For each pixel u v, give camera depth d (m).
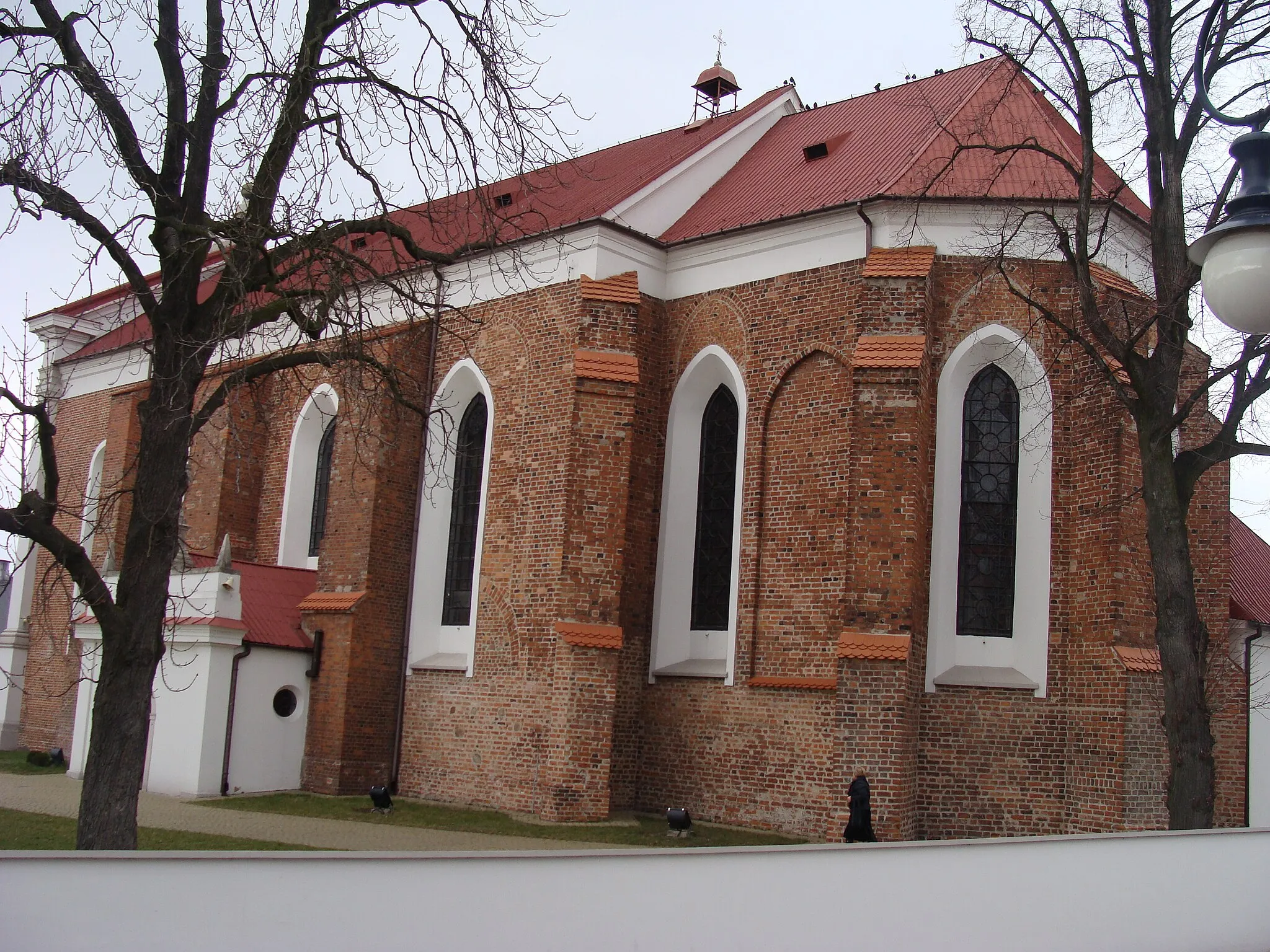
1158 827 19.09
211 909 7.40
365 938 7.77
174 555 14.19
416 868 7.95
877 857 9.52
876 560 19.84
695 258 24.25
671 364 24.30
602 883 8.52
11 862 6.93
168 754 24.30
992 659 20.78
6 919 6.89
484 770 23.16
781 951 9.09
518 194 29.52
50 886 7.02
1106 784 19.23
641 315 24.12
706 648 23.19
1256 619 23.59
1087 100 16.20
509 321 24.59
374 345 25.83
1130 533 19.75
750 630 22.02
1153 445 15.59
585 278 23.12
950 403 21.31
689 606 23.58
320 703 25.09
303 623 25.92
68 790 24.59
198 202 14.57
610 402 22.66
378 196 15.22
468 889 8.09
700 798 22.14
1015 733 20.23
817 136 27.34
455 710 24.08
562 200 28.25
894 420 20.12
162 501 14.05
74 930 7.05
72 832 18.64
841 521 21.27
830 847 9.36
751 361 23.02
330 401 29.50
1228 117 8.62
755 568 22.17
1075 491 20.52
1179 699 15.11
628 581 23.38
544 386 23.56
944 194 21.64
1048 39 16.67
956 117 24.22
